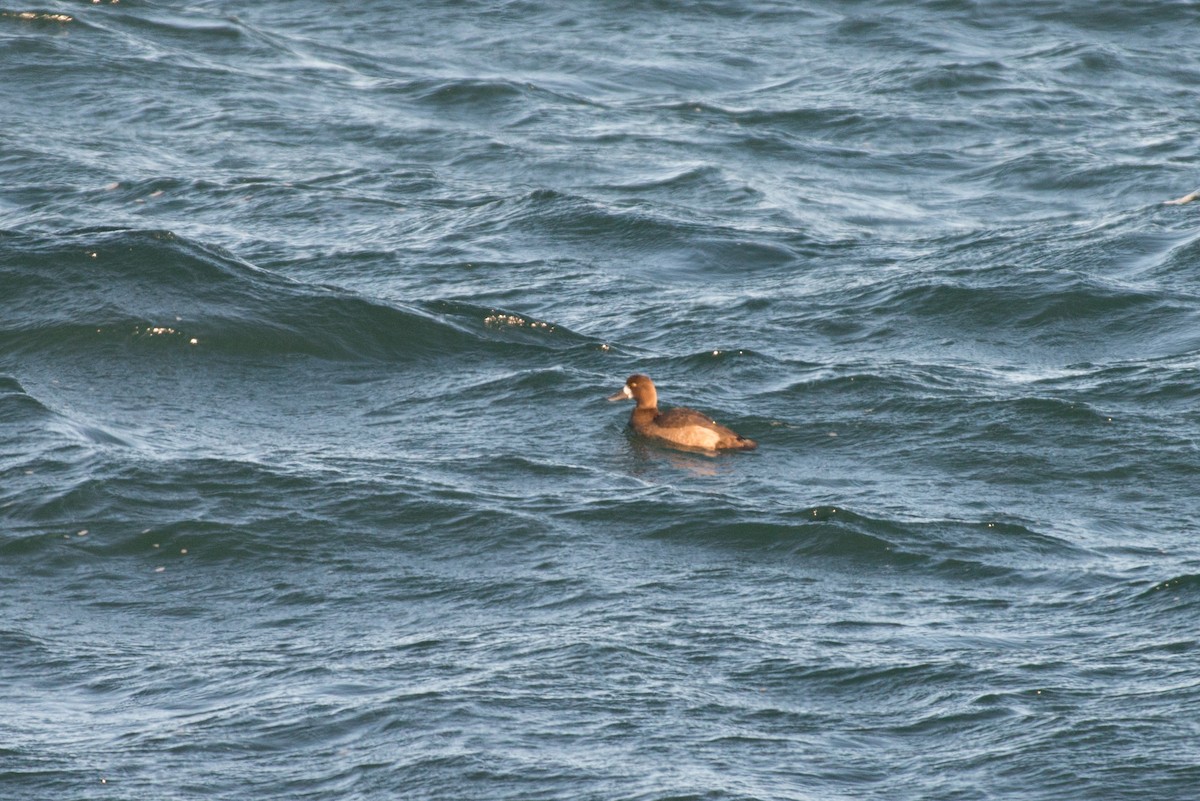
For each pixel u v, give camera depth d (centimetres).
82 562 5688
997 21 16525
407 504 6178
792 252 10119
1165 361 8112
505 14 16375
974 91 14300
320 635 5156
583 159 12162
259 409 7331
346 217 10638
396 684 4719
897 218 11206
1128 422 7212
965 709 4519
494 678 4731
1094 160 12388
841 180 12081
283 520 6031
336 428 7119
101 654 5041
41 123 12319
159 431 6950
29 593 5472
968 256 9944
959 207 11538
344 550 5828
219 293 8294
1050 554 5806
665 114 13500
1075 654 4869
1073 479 6631
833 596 5406
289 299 8319
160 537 5869
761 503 6206
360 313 8281
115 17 14788
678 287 9438
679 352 8244
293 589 5534
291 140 12362
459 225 10462
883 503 6284
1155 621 5109
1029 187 11950
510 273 9606
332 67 14412
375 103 13425
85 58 13625
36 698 4719
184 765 4275
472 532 5956
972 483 6575
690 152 12488
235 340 7944
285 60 14450
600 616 5231
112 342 7825
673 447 6881
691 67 14962
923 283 9206
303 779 4197
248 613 5356
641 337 8544
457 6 16575
